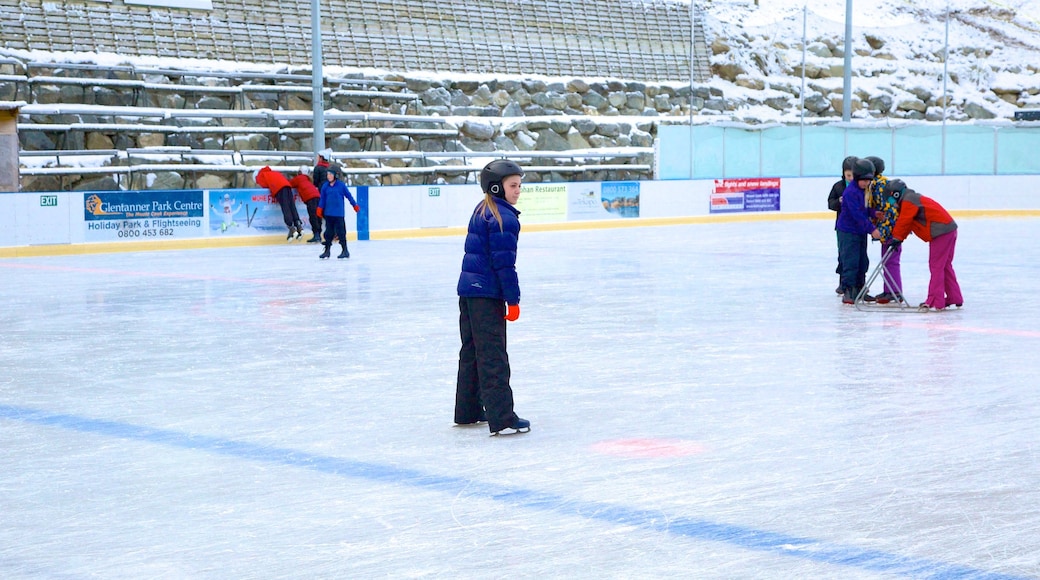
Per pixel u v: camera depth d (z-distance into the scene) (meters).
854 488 5.75
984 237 26.19
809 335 11.37
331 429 7.27
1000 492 5.66
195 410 7.91
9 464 6.41
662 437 6.95
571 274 18.09
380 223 27.30
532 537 4.98
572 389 8.55
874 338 11.13
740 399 8.12
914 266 18.81
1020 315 12.84
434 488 5.82
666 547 4.82
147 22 32.84
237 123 32.41
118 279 17.80
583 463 6.31
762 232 29.00
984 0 54.00
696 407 7.85
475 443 6.84
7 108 26.80
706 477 5.98
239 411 7.87
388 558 4.73
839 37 48.25
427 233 28.22
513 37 39.94
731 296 14.90
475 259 6.94
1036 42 51.91
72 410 7.95
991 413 7.59
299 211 26.47
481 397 7.05
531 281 16.98
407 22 37.75
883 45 48.91
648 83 41.62
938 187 36.53
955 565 4.55
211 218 25.03
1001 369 9.30
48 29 31.14
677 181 33.03
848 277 13.80
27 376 9.36
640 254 22.20
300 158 32.06
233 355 10.39
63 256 22.55
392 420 7.54
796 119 43.16
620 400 8.12
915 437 6.89
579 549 4.81
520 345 10.81
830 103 44.91
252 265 20.25
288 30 35.28
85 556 4.81
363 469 6.23
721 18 47.88
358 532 5.09
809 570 4.50
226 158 30.91
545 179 35.91
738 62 45.16
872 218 13.59
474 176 34.75
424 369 9.59
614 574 4.49
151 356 10.37
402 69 37.00
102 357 10.34
